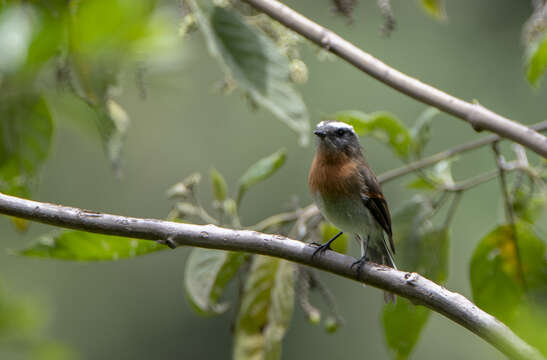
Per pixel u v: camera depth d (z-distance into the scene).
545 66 9.45
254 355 9.22
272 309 9.22
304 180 25.69
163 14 8.38
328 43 8.07
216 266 8.88
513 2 25.94
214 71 22.64
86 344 25.45
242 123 24.77
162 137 23.48
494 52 25.81
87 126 9.68
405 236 10.33
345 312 25.33
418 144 10.06
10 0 7.55
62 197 23.22
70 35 7.79
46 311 10.62
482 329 6.30
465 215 23.98
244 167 25.00
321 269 7.44
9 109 8.27
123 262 26.48
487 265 9.88
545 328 3.99
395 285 6.98
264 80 8.81
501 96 25.34
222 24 8.84
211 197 24.50
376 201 10.08
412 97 7.85
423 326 9.70
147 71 8.47
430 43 26.30
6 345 10.15
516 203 10.23
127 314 26.00
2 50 7.47
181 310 26.31
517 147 9.81
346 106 25.44
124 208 23.72
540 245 9.70
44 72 8.12
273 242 7.41
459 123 24.59
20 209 7.13
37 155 8.59
